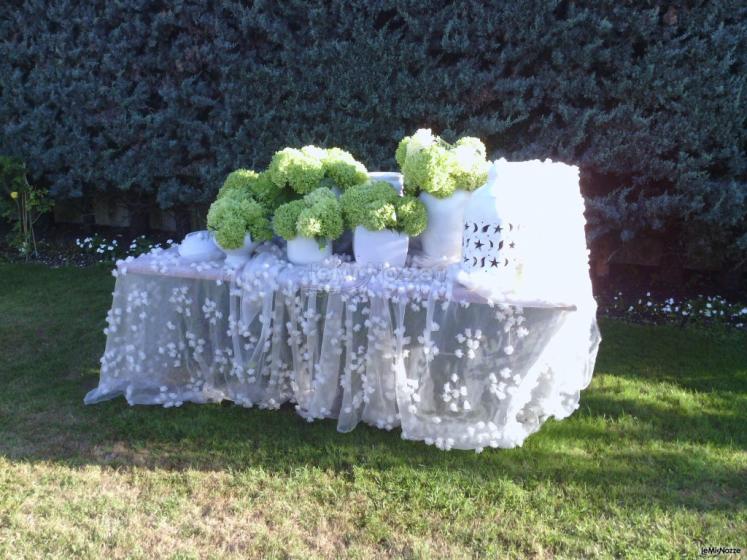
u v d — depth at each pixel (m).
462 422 2.72
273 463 2.67
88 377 3.42
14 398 3.18
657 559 2.16
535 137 4.27
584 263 2.88
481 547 2.23
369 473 2.61
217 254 3.08
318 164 3.05
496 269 2.54
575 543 2.24
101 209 6.05
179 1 4.64
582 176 4.22
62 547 2.21
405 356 2.69
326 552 2.20
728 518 2.37
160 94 4.92
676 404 3.20
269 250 3.10
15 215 5.65
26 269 5.35
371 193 2.84
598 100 4.05
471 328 2.57
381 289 2.64
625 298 4.51
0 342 3.86
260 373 2.98
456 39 4.12
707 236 4.17
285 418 3.00
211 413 3.04
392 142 4.49
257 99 4.68
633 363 3.63
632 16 3.83
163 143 5.02
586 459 2.72
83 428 2.92
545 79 4.08
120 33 4.94
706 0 3.78
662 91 3.88
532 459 2.71
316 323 2.81
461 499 2.45
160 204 5.21
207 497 2.48
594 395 3.27
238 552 2.20
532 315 2.54
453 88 4.21
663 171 4.02
